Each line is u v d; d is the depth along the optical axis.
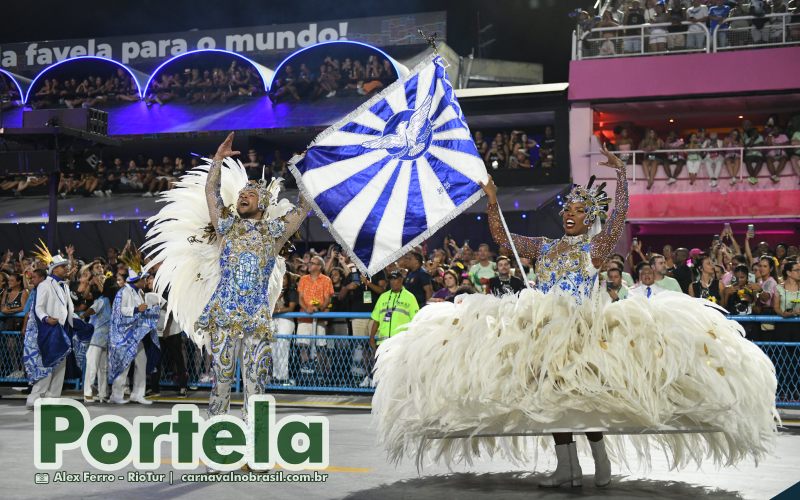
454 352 5.16
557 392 4.97
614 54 20.06
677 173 19.41
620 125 20.47
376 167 6.56
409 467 6.27
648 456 5.92
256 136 23.34
